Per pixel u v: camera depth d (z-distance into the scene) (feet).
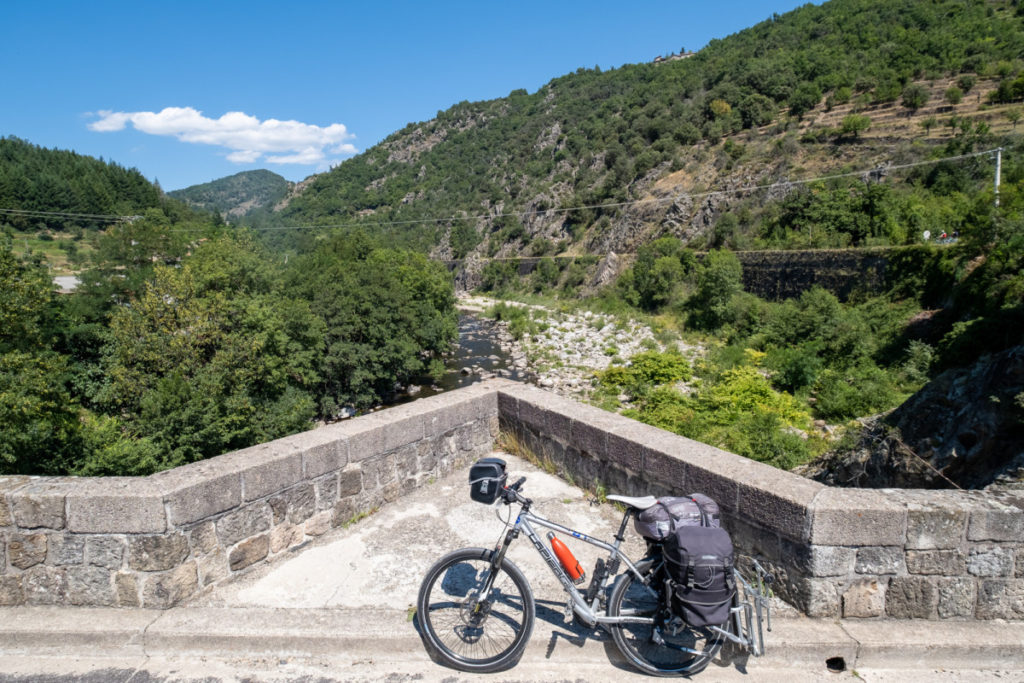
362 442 14.70
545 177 402.72
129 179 350.43
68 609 10.99
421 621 9.99
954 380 36.06
